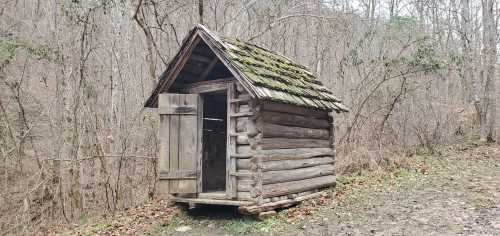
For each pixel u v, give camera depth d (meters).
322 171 10.83
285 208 9.24
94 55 16.27
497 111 19.94
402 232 7.12
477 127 18.80
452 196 9.30
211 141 11.68
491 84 17.20
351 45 21.67
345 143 15.84
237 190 8.69
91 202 13.23
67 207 12.86
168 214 9.88
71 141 13.59
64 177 13.31
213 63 9.69
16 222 11.81
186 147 9.19
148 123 14.37
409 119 17.03
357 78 20.03
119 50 15.74
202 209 10.02
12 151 14.45
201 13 14.85
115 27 15.27
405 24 20.56
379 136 15.52
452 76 22.50
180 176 9.09
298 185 9.66
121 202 12.59
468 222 7.39
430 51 15.86
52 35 14.48
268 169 8.66
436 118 16.95
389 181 11.57
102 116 15.10
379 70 18.27
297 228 7.88
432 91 19.95
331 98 11.28
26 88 16.08
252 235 7.72
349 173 13.52
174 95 9.23
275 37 21.00
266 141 8.68
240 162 8.73
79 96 13.77
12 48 13.24
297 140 9.82
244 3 18.70
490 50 17.38
